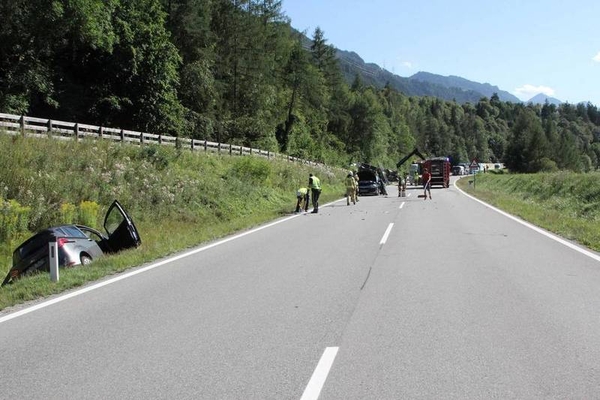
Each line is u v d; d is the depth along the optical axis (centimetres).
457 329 639
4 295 845
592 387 466
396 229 1716
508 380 483
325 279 952
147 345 598
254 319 697
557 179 3038
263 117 6762
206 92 5672
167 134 5059
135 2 4831
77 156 2295
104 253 1395
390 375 499
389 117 16312
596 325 648
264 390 469
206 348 584
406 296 812
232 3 6147
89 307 776
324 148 9538
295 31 8950
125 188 2255
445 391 461
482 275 960
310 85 8244
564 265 1051
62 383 493
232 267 1091
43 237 1259
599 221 1808
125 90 4834
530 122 14388
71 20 4009
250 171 3438
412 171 7594
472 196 3603
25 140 2192
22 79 4000
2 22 3791
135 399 455
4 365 544
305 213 2442
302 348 579
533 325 651
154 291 876
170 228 2092
